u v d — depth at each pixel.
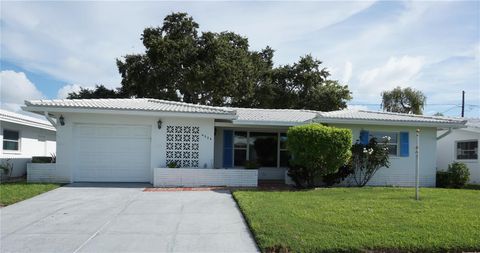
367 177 16.19
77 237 7.36
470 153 19.42
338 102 32.94
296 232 7.32
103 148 15.00
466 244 6.72
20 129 19.11
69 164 14.63
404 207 9.90
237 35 32.41
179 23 30.44
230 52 29.69
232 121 16.06
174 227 8.13
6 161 16.34
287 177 15.91
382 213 9.06
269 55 36.06
